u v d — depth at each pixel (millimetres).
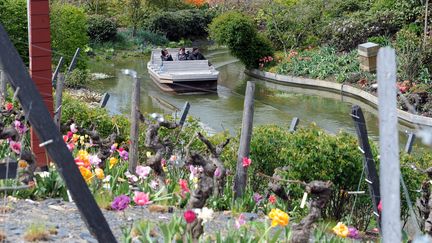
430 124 20188
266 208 7836
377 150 9320
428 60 25938
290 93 27719
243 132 8594
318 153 8758
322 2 37312
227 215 7238
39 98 4379
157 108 23891
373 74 27219
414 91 22609
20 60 4352
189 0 52375
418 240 4629
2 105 10258
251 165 9570
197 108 23859
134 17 45656
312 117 22578
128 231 5445
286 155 8945
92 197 4449
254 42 32938
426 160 10477
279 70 31188
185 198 7195
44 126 4367
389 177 3436
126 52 41500
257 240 5453
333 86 27750
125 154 8555
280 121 21781
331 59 30203
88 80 27656
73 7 27844
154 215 6645
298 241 5402
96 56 39312
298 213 7855
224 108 23828
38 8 8648
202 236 5449
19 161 6770
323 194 5434
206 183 5477
